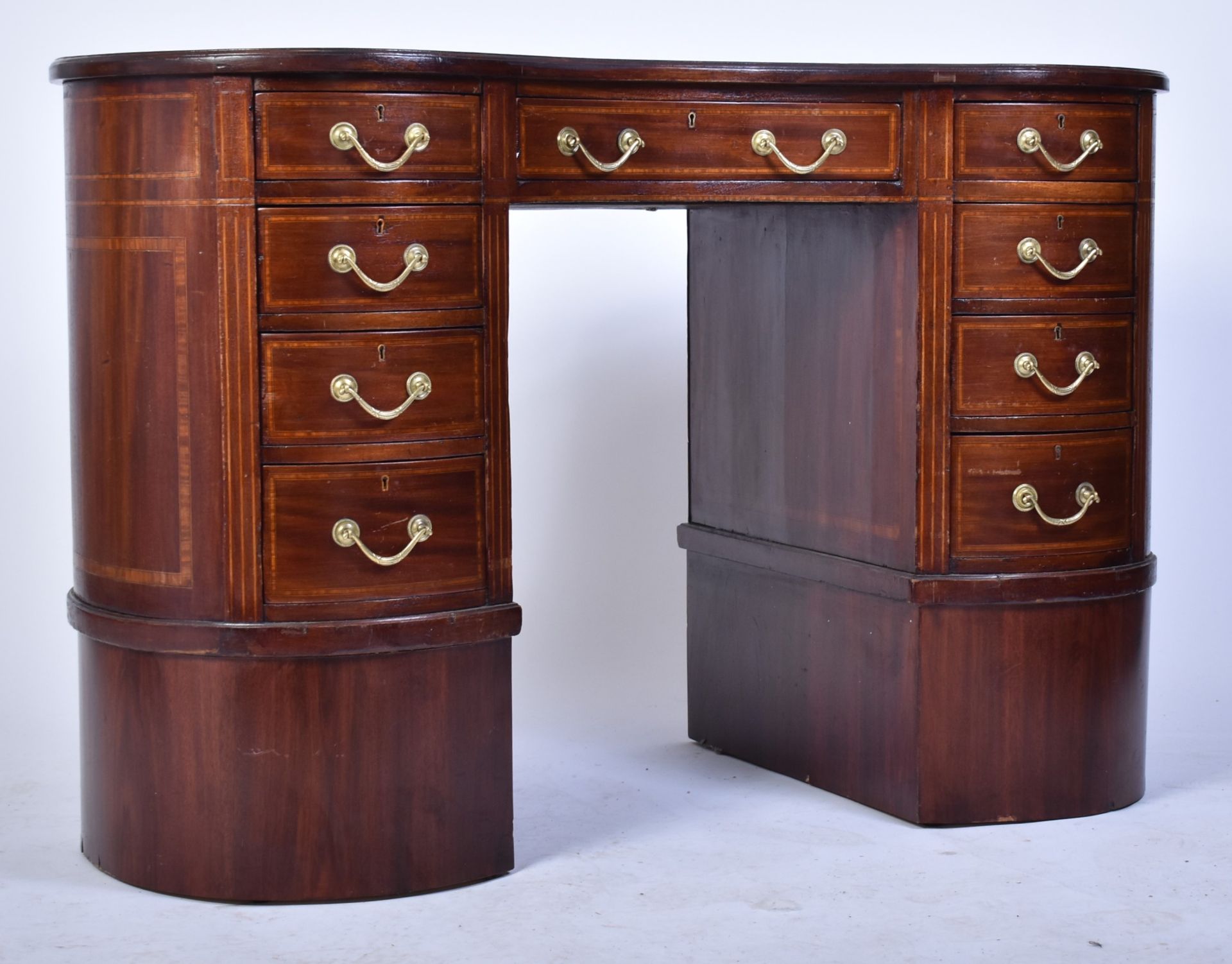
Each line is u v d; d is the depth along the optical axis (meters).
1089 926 2.53
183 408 2.53
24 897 2.64
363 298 2.52
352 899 2.61
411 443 2.55
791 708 3.22
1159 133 3.94
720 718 3.41
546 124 2.61
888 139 2.80
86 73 2.54
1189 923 2.54
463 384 2.58
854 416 2.99
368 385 2.53
